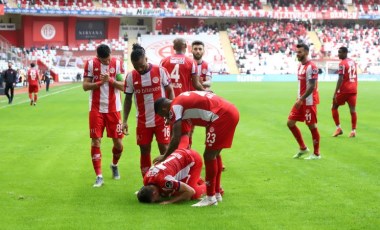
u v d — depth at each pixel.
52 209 11.17
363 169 15.43
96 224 10.07
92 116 13.74
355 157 17.50
